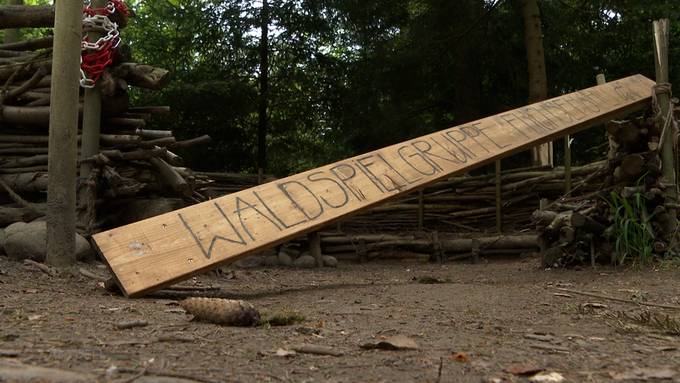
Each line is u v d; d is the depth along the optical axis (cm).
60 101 518
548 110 671
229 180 1105
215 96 1413
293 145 1764
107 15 651
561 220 665
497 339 296
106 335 279
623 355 264
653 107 664
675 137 651
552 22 1418
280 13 1515
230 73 1563
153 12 1577
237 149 1584
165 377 207
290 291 502
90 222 621
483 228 1030
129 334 284
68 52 516
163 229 466
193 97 1394
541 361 250
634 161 635
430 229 1048
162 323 318
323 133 1731
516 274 655
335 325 329
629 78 732
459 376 224
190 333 292
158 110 706
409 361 246
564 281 559
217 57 1586
